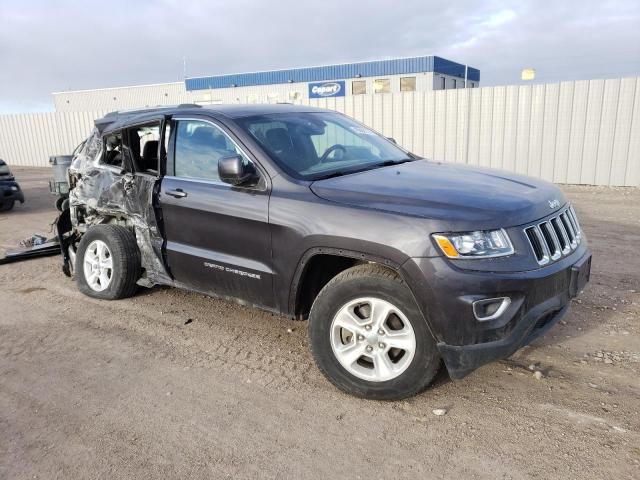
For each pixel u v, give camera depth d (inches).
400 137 564.1
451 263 120.2
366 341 134.4
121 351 170.1
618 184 477.4
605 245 271.1
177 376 153.0
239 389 144.7
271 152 156.5
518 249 123.5
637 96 454.9
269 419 130.3
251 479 109.6
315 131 178.4
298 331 180.5
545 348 158.9
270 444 120.7
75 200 226.2
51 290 232.7
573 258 138.3
